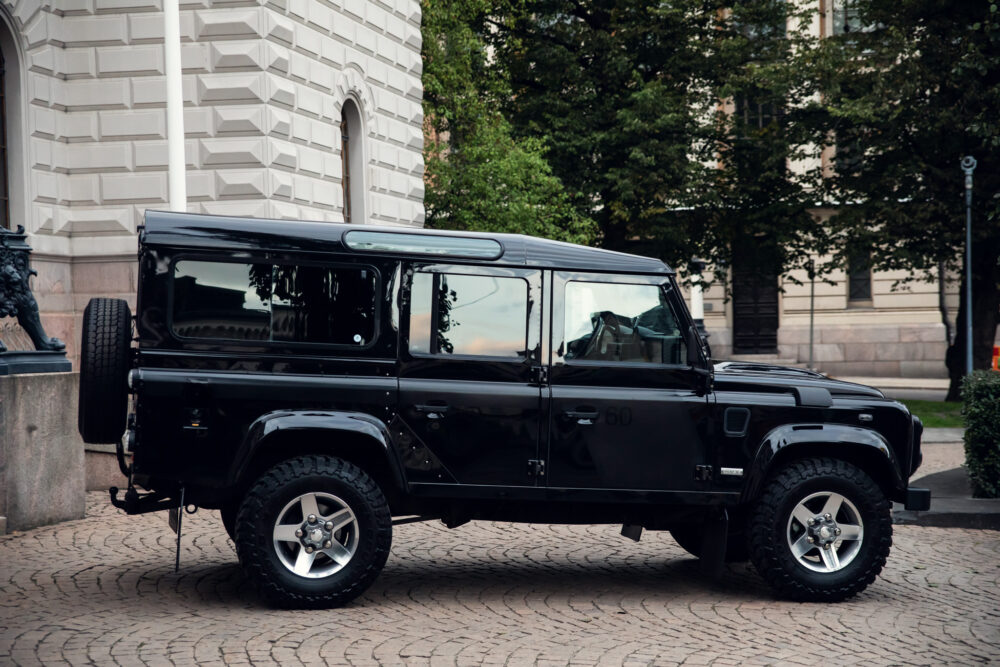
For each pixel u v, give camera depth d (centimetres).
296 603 652
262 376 658
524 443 683
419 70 1984
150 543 858
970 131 2170
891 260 2455
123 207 1439
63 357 981
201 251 661
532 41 2739
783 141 2572
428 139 2448
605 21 2759
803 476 702
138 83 1428
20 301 955
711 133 2641
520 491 682
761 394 712
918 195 2416
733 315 3778
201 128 1435
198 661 549
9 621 624
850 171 2608
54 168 1420
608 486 690
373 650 574
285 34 1477
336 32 1638
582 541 905
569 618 655
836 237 2608
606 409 690
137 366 652
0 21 1343
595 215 2725
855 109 2273
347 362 670
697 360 702
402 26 1903
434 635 607
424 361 678
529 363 688
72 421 966
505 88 2600
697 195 2559
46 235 1402
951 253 2409
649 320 705
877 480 732
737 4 2644
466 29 2411
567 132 2597
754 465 698
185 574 751
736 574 798
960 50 2264
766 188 2720
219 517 972
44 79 1398
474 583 745
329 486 654
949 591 750
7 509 898
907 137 2392
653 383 700
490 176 2308
